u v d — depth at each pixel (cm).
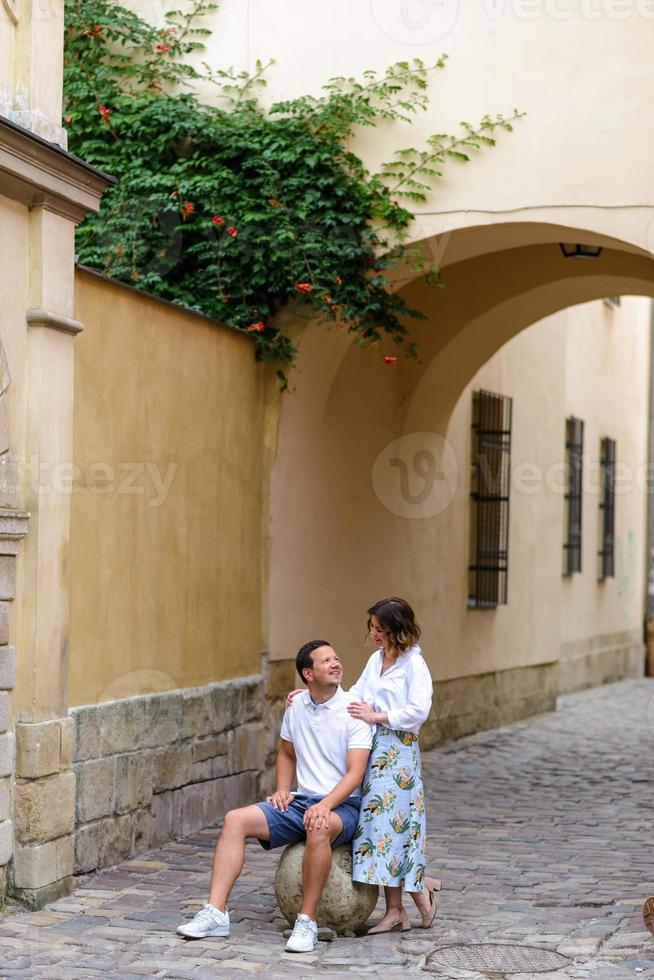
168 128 1049
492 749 1408
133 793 832
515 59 1009
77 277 777
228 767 980
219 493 979
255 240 1015
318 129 1038
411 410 1340
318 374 1118
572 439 2067
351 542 1221
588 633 2184
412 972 594
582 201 991
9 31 721
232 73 1068
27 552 716
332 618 1182
